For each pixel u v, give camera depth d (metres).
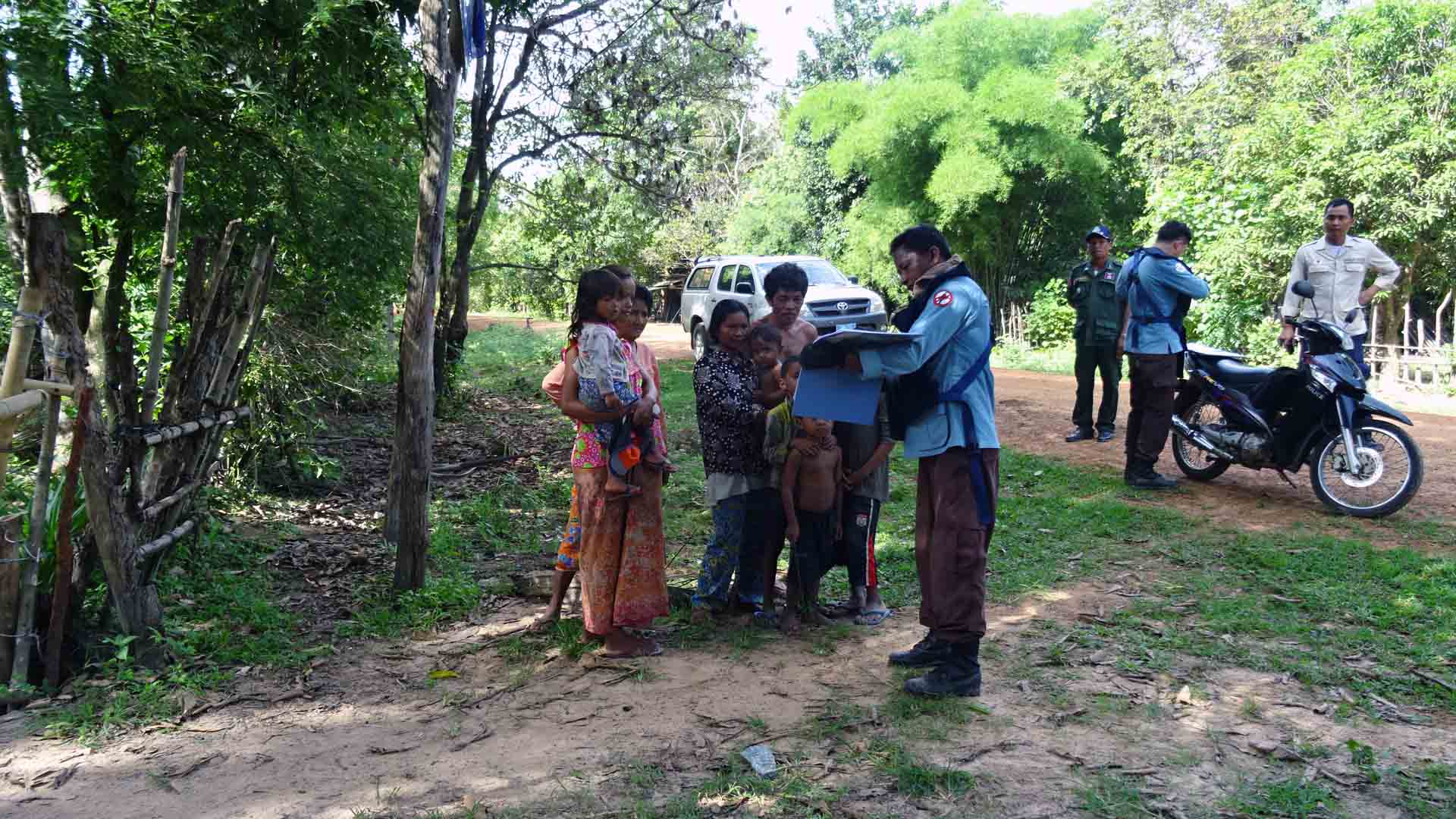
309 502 7.57
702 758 3.37
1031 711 3.67
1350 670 3.96
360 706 3.89
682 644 4.49
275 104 5.75
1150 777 3.16
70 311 3.96
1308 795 2.99
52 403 4.00
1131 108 23.12
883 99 23.75
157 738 3.61
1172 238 7.00
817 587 4.70
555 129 12.37
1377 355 13.03
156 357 4.21
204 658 4.32
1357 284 7.43
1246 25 23.14
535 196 13.32
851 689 3.93
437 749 3.49
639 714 3.75
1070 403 11.65
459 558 6.09
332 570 5.79
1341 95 15.38
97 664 4.16
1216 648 4.22
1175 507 6.73
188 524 4.58
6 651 3.95
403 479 5.23
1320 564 5.28
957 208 21.80
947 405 3.69
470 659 4.38
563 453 9.61
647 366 4.45
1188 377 7.83
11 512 5.19
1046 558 5.65
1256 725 3.53
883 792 3.10
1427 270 14.09
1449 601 4.68
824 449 4.47
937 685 3.78
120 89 4.88
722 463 4.70
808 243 29.39
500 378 16.16
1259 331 14.57
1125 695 3.79
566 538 4.70
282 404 7.96
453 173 12.65
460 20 5.33
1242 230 14.77
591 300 4.34
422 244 5.14
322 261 7.09
